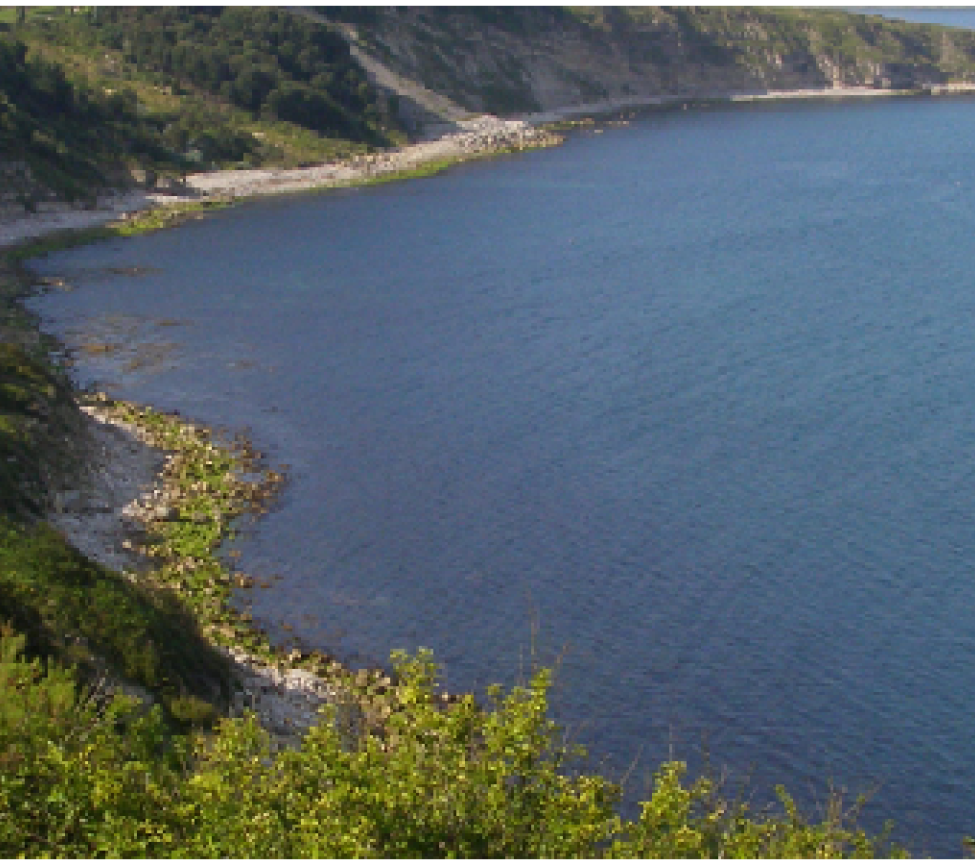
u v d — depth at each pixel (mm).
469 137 184500
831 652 45344
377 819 20297
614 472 62000
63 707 26922
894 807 37156
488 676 43969
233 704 38531
